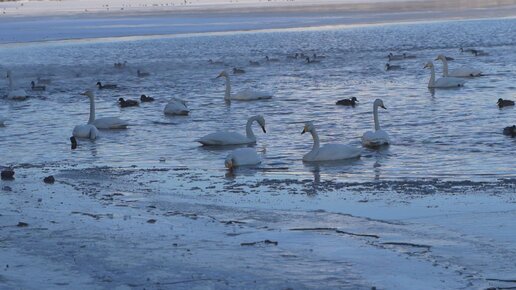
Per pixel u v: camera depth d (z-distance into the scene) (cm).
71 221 1827
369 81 4816
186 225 1784
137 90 4850
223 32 8888
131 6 15138
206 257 1528
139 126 3494
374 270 1445
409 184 2206
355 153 2630
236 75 5412
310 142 2981
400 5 12900
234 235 1692
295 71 5512
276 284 1373
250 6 13925
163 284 1378
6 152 2966
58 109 4141
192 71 5741
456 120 3309
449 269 1448
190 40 8100
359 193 2105
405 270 1443
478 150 2698
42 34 9194
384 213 1873
